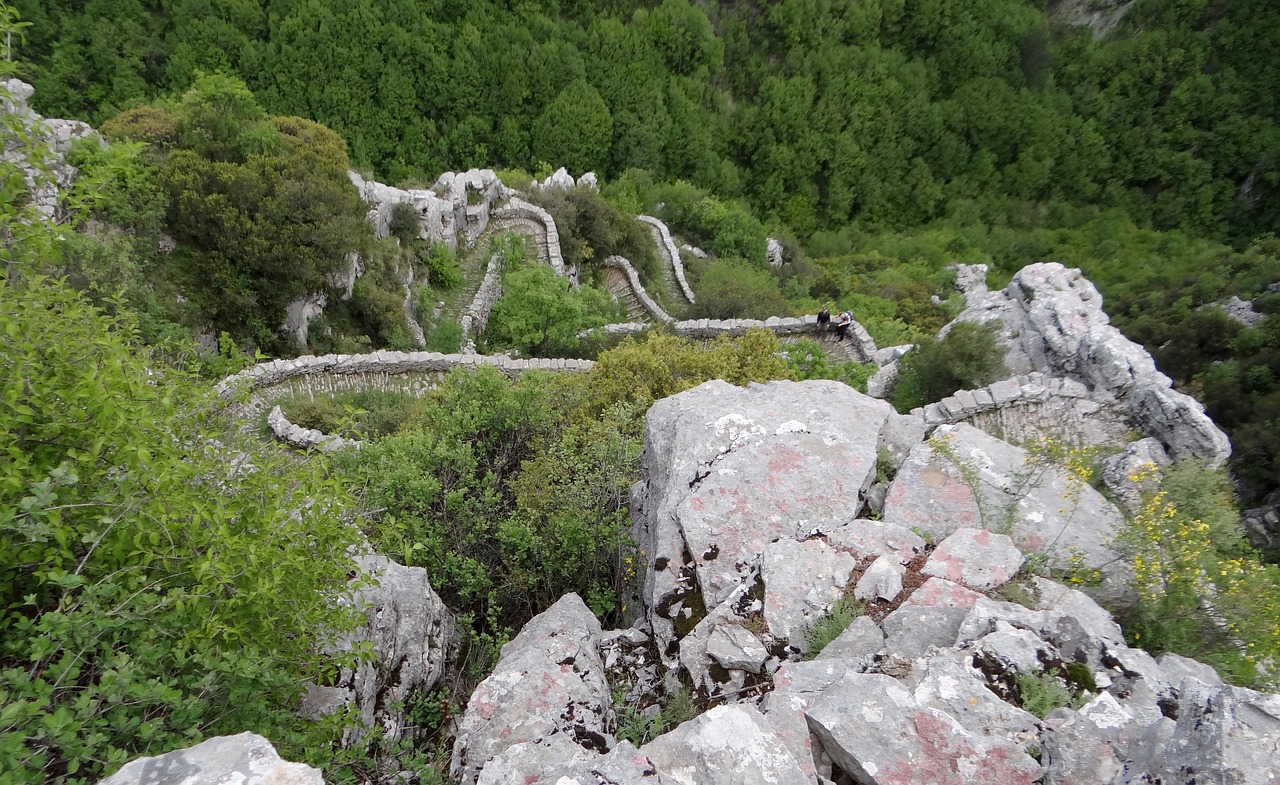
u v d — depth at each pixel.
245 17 49.88
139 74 47.94
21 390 4.22
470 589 8.13
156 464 4.53
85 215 5.71
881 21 78.50
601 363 13.64
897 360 21.03
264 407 16.97
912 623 5.71
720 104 71.25
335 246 19.58
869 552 6.68
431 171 55.25
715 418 8.34
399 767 5.80
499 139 57.03
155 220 17.45
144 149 18.72
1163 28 80.75
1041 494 7.50
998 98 78.81
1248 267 43.56
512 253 27.88
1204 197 77.44
